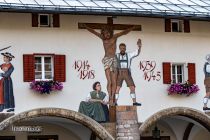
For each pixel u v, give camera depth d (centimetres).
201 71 3047
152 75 2952
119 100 2881
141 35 2945
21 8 2650
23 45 2758
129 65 2911
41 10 2678
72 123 3017
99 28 2875
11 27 2748
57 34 2811
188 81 3008
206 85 3050
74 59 2825
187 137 3341
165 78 2970
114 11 2783
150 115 2928
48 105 2769
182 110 2984
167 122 3306
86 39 2853
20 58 2750
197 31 3061
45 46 2789
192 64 3028
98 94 2850
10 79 2728
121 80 2892
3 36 2736
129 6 2897
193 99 3022
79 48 2839
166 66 2977
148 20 2964
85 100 2825
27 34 2769
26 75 2745
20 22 2762
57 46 2805
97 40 2869
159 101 2953
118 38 2903
